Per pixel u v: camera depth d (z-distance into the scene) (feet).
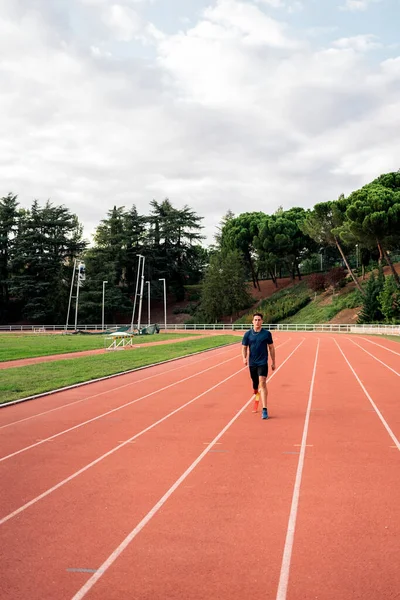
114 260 320.29
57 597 12.99
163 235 326.24
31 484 22.06
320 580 13.64
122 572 14.21
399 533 16.57
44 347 123.44
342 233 211.41
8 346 127.54
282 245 289.53
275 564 14.56
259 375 36.65
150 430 32.76
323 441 29.27
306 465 24.53
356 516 18.07
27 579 13.88
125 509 18.99
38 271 314.55
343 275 263.49
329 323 229.04
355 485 21.48
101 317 304.09
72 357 95.04
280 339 153.38
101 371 66.85
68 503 19.70
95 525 17.53
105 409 40.75
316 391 49.32
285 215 312.29
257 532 16.78
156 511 18.78
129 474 23.36
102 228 329.11
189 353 98.78
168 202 339.57
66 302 302.45
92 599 12.89
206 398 45.96
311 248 303.89
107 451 27.58
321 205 230.68
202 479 22.53
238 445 28.55
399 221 187.83
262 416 36.24
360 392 48.39
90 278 305.73
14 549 15.72
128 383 57.00
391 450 27.22
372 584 13.41
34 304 302.04
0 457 26.53
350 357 87.97
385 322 201.16
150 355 94.63
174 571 14.23
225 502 19.62
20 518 18.24
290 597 12.84
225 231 336.49
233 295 281.95
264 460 25.44
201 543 15.98
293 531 16.83
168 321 314.96
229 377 62.08
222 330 253.03
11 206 327.06
